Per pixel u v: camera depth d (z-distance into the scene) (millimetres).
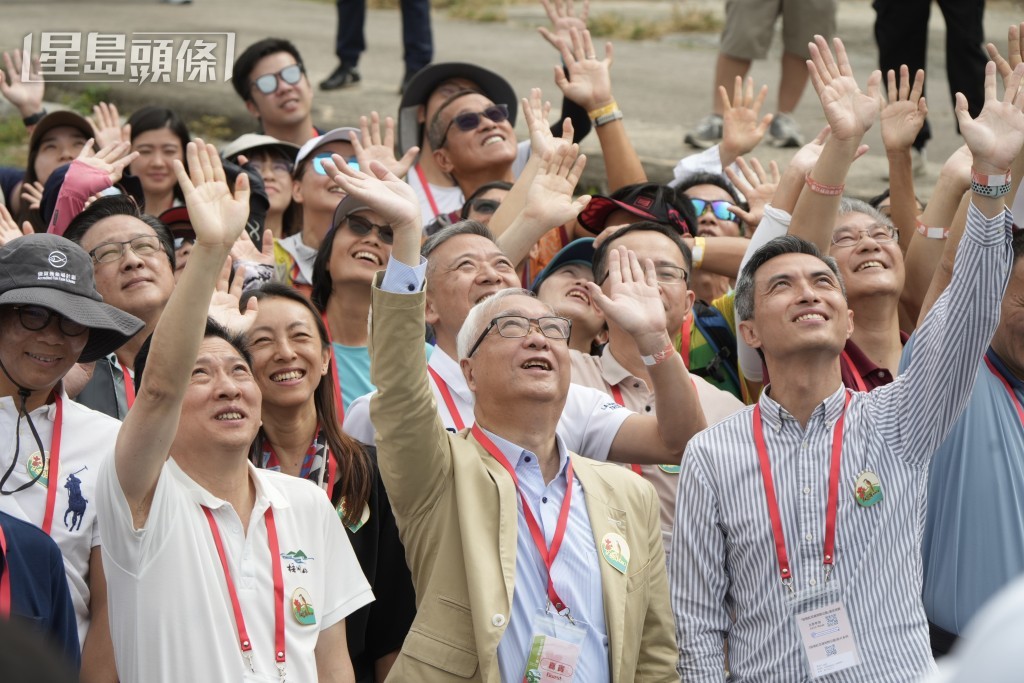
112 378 5410
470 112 7500
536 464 4422
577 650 4109
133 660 3955
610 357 5852
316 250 7305
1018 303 5086
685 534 4691
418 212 4242
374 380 4250
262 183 7379
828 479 4598
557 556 4254
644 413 5691
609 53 7668
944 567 5012
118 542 3965
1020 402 5141
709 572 4652
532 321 4488
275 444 5051
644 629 4418
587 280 6195
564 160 6156
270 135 8648
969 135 4531
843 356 5996
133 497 3953
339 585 4418
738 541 4617
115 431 4621
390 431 4230
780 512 4586
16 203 8297
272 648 4137
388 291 4188
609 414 5211
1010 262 4555
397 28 15805
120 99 12062
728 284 7453
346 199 6137
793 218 5879
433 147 7684
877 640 4449
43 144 7762
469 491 4262
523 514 4320
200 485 4254
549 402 4441
